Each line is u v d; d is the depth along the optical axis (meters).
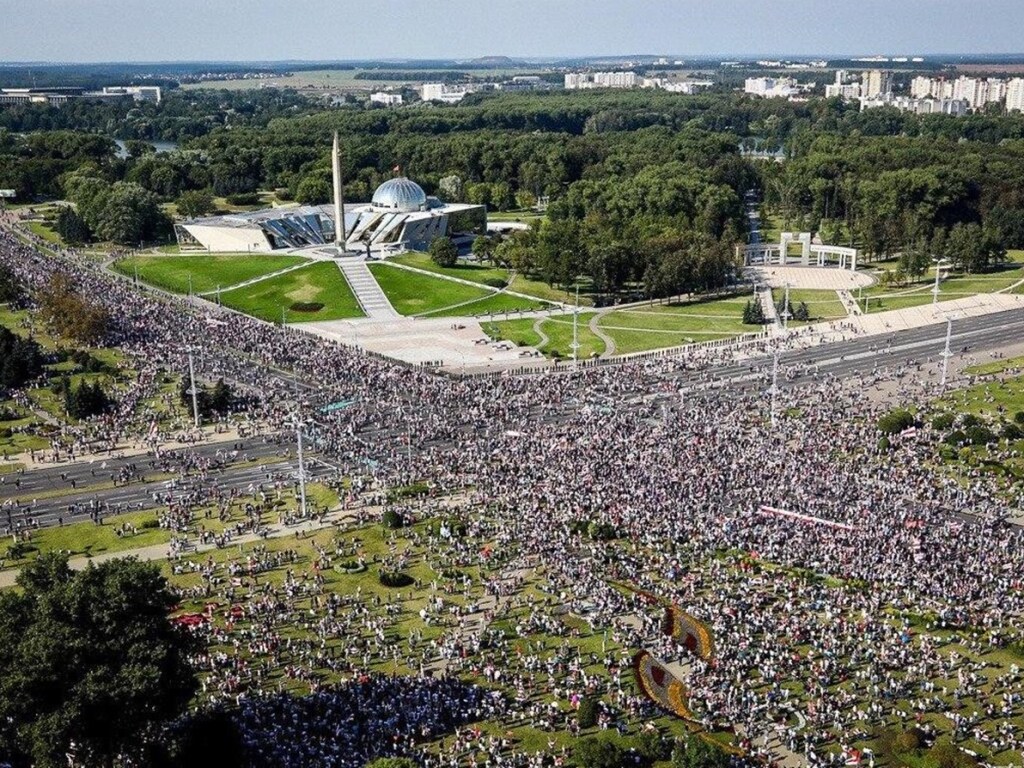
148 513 175.00
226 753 106.81
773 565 148.25
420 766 106.38
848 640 129.62
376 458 195.25
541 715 116.88
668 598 141.25
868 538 154.12
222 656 128.25
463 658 128.88
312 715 116.31
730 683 121.94
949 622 133.12
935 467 187.75
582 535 160.50
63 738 99.75
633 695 119.94
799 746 110.69
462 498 176.00
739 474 179.25
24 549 161.62
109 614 107.81
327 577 150.75
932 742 111.06
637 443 196.88
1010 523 164.00
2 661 104.88
